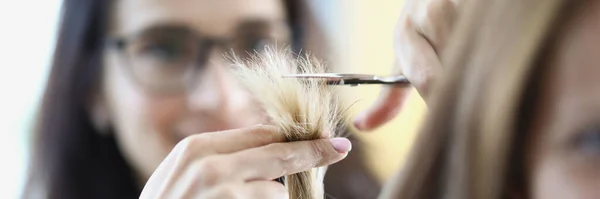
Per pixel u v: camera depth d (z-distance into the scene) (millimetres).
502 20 324
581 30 308
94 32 1099
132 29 1044
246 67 565
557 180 331
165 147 1061
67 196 1188
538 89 322
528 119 329
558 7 310
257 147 555
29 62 1289
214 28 1027
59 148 1175
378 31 1226
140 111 1052
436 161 365
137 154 1114
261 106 600
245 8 1040
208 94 957
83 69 1129
